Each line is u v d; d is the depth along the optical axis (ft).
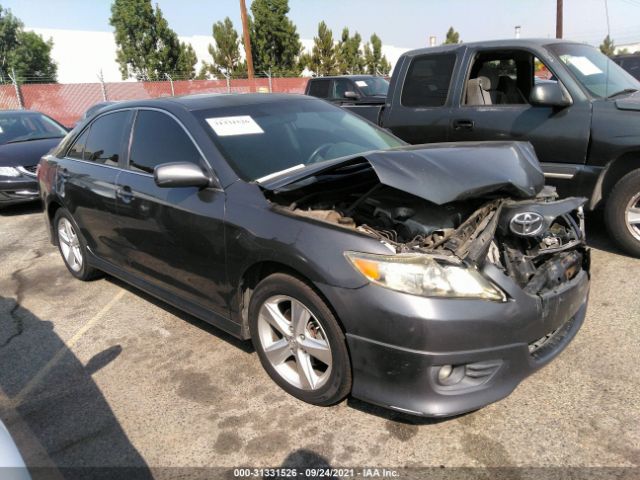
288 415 8.93
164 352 11.34
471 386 7.73
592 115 14.40
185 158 10.83
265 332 9.54
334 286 7.91
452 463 7.63
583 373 9.50
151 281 12.32
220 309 10.34
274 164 10.45
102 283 15.81
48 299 14.84
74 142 15.16
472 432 8.21
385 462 7.74
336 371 8.37
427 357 7.41
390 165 8.42
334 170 9.07
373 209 9.76
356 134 12.55
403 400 7.75
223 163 10.16
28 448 8.63
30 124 30.14
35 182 25.66
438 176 8.25
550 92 14.80
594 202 14.83
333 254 8.00
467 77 17.24
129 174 12.21
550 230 9.68
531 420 8.38
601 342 10.47
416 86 18.63
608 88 15.25
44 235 21.99
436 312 7.32
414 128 18.57
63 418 9.36
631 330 10.82
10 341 12.46
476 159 9.04
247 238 9.15
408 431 8.33
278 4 92.99
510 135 16.05
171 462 8.09
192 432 8.71
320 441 8.26
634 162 14.32
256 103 12.30
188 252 10.53
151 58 86.22
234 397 9.55
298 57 98.84
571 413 8.46
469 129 16.98
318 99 13.84
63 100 61.16
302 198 9.46
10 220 25.18
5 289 15.87
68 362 11.27
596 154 14.38
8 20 95.45
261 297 9.27
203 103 11.76
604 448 7.68
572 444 7.80
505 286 7.72
